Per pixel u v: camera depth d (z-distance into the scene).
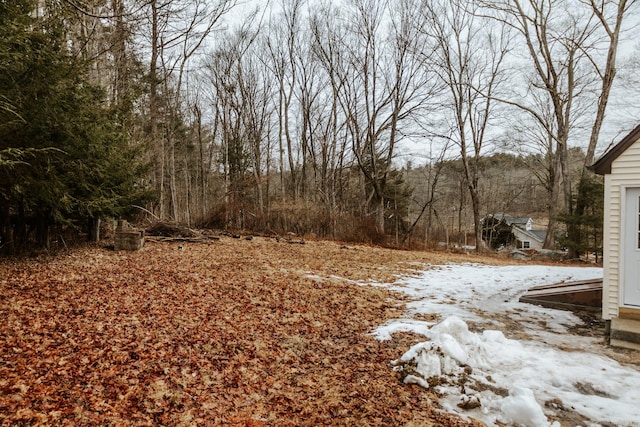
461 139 22.64
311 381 4.12
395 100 22.02
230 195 23.33
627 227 5.57
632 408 3.54
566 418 3.41
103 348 4.39
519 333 5.68
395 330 5.68
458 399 3.77
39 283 6.71
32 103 6.89
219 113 27.55
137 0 6.79
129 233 11.09
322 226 20.28
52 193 7.78
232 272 9.09
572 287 7.70
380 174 27.27
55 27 7.80
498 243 37.59
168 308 6.07
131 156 11.58
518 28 18.53
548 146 26.11
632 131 5.42
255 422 3.32
